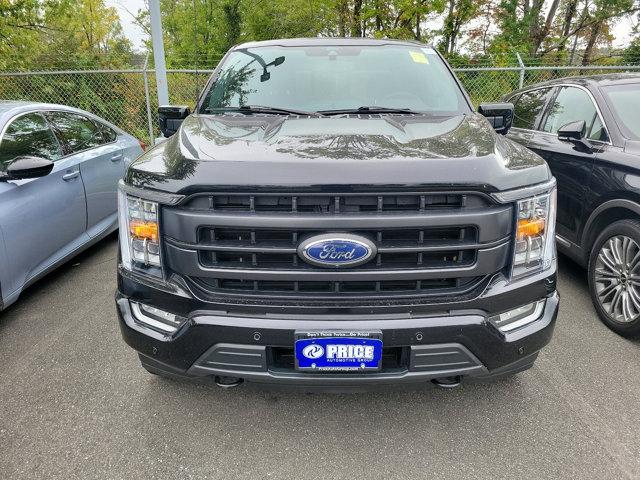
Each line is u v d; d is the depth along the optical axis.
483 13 21.45
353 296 1.93
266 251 1.86
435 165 1.87
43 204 3.75
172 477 2.07
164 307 2.02
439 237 1.90
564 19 23.17
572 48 22.91
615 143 3.56
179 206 1.90
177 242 1.92
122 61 12.91
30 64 12.89
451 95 3.09
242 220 1.83
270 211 1.84
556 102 4.53
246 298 1.95
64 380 2.77
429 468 2.11
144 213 1.99
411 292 1.93
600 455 2.18
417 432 2.34
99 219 4.66
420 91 3.09
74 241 4.23
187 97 9.82
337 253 1.83
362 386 1.99
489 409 2.50
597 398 2.59
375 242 1.85
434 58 3.44
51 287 4.11
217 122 2.68
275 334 1.91
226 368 2.00
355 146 2.04
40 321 3.49
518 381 2.74
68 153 4.28
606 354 3.04
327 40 3.58
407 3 17.61
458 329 1.92
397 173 1.82
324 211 1.84
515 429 2.35
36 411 2.50
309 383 1.97
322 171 1.82
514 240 1.95
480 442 2.27
